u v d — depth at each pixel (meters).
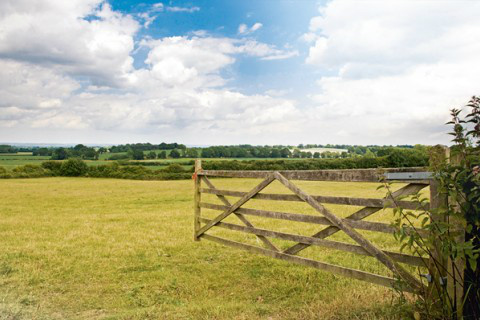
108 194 27.47
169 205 20.08
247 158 83.94
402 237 3.89
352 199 4.96
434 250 4.07
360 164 51.31
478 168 3.47
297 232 11.11
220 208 7.95
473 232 3.83
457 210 3.82
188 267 7.62
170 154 85.69
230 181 40.44
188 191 30.02
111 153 92.12
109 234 11.33
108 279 6.87
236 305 5.31
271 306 5.31
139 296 5.95
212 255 8.52
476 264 3.58
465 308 3.83
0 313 5.04
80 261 8.12
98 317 5.09
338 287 6.01
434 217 4.03
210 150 84.94
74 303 5.65
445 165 3.71
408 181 4.29
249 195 6.88
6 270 7.35
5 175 51.41
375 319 4.29
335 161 52.88
